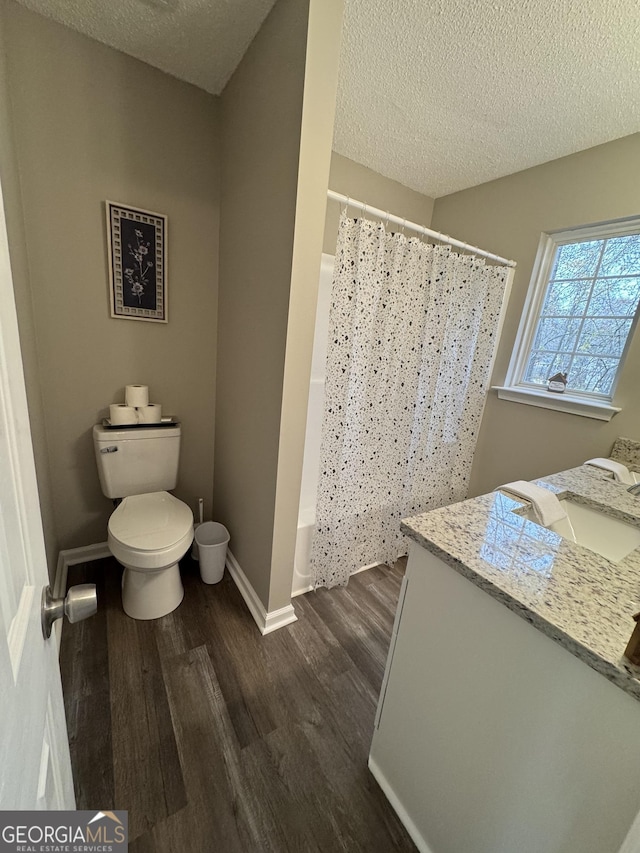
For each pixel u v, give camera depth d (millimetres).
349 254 1431
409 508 2123
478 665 749
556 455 1980
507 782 704
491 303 2090
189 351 1939
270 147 1274
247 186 1483
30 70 1318
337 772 1067
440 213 2508
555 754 624
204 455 2139
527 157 1892
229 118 1622
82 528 1835
